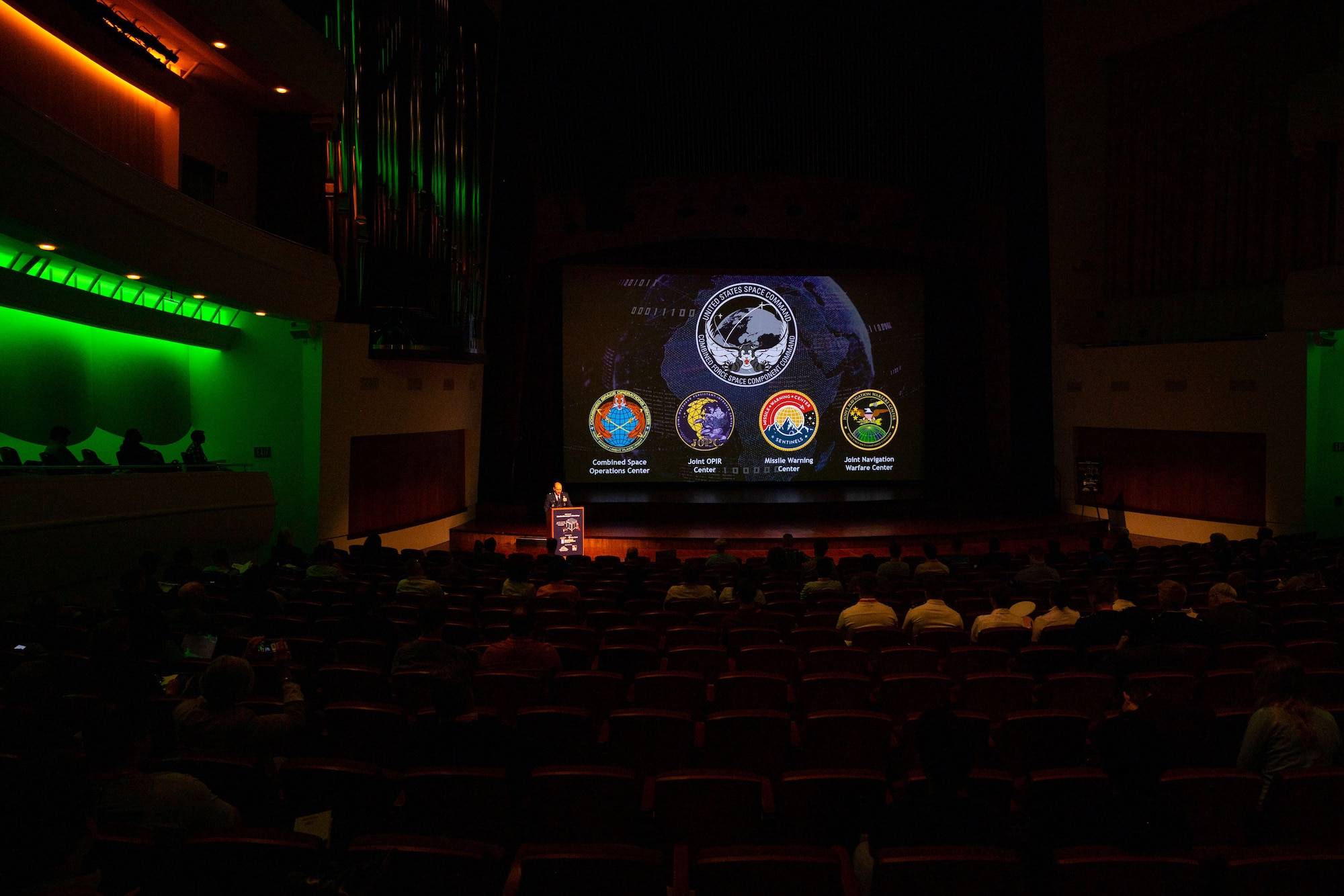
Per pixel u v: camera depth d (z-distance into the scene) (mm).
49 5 8281
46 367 8930
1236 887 2164
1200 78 15852
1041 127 16891
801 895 2201
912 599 7375
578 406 17250
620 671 5234
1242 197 15352
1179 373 15281
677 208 16875
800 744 4129
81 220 6945
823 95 16703
